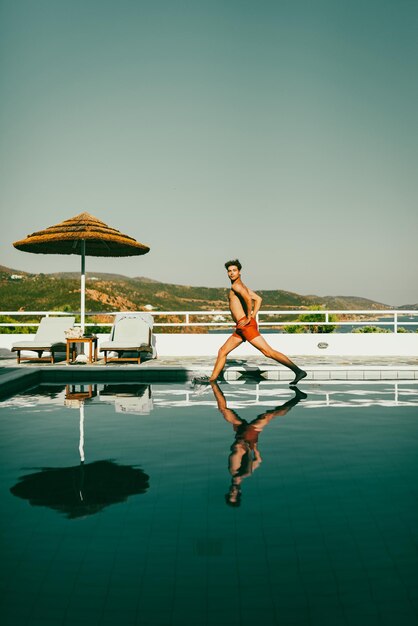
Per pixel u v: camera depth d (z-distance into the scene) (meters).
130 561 2.31
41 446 4.33
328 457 4.00
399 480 3.44
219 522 2.73
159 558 2.33
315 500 3.06
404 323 12.78
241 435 4.74
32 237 10.93
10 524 2.71
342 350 12.71
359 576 2.17
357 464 3.82
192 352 12.54
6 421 5.36
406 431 4.90
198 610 1.93
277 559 2.32
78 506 2.96
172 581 2.14
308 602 1.98
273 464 3.81
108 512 2.88
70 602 1.99
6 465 3.78
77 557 2.34
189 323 12.36
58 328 11.19
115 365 9.86
